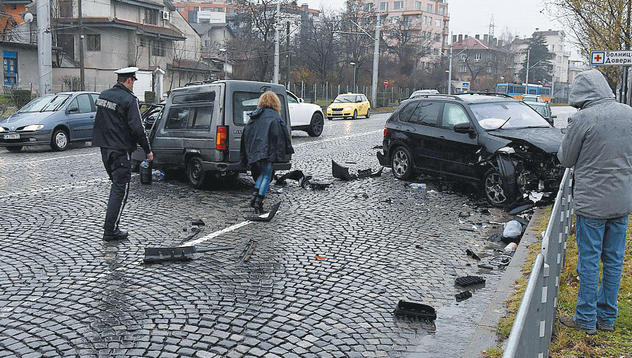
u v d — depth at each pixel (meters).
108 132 6.79
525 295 2.23
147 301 4.97
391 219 8.39
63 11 50.22
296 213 8.68
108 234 6.90
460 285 5.57
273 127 8.46
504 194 9.09
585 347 3.92
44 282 5.43
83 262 6.06
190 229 7.57
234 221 8.08
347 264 6.18
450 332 4.50
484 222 8.28
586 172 4.16
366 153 16.22
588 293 4.20
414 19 113.38
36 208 8.68
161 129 11.16
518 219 8.21
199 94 10.51
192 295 5.13
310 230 7.64
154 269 5.87
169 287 5.33
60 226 7.60
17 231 7.31
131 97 6.85
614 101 4.16
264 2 55.97
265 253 6.51
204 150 10.24
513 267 5.87
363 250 6.74
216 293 5.20
